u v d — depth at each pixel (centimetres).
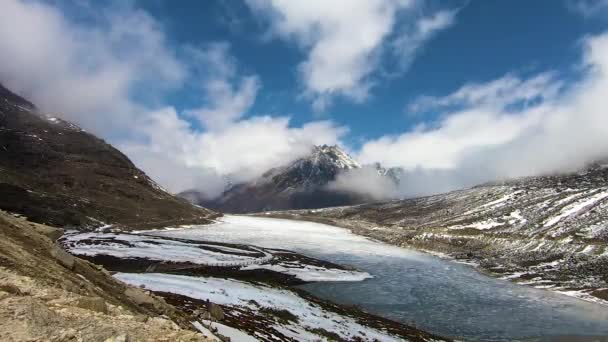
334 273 8219
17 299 1025
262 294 5116
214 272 7125
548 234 11575
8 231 1784
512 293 7250
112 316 1191
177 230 14388
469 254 11156
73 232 10144
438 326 5303
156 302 2330
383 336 4212
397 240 14400
